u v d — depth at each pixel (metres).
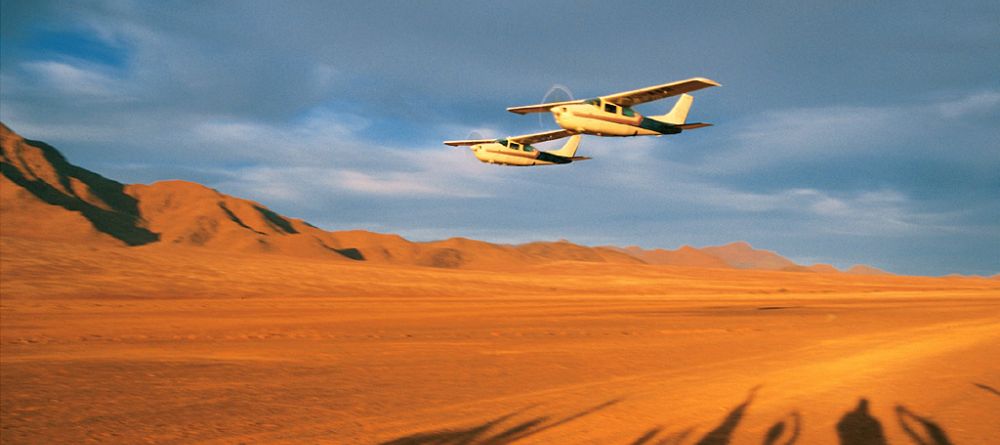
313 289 54.31
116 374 13.29
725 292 78.00
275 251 139.50
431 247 166.25
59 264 50.47
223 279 53.81
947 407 9.86
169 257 61.62
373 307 38.59
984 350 17.94
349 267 72.25
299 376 13.24
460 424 8.88
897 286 112.75
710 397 10.87
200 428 8.66
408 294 57.09
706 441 7.89
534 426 8.75
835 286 104.31
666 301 54.44
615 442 7.89
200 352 17.14
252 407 10.04
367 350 17.91
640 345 19.73
